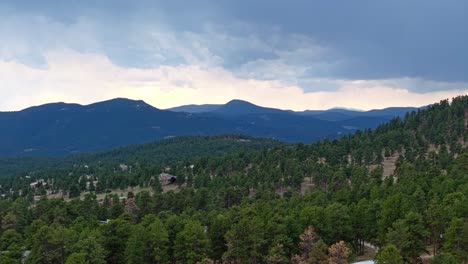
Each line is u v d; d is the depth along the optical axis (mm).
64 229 85812
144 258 83000
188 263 80500
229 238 81625
